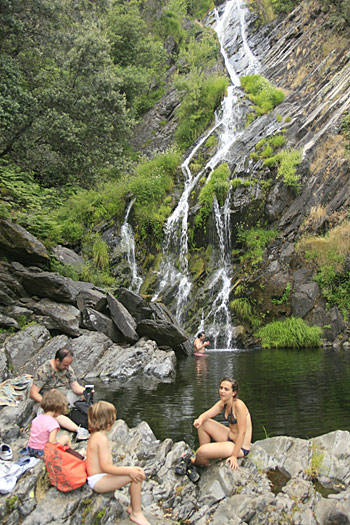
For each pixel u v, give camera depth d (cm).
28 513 354
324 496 414
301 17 2922
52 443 390
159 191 2072
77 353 1079
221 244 1875
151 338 1288
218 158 2211
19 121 1194
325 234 1709
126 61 2828
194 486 424
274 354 1330
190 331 1664
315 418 636
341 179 1792
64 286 1203
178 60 3152
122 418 664
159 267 1912
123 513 376
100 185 1995
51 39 1362
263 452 464
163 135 2666
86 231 1911
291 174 1855
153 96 2975
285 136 2112
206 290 1767
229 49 3241
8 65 1185
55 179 1645
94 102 1348
